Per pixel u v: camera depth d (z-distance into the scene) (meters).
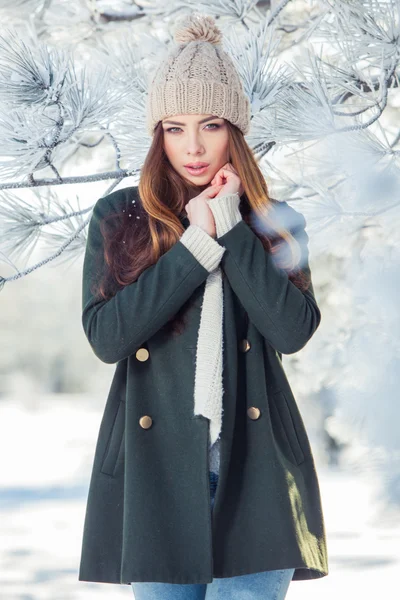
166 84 3.01
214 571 2.80
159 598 2.86
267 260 2.89
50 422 27.64
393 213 3.87
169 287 2.80
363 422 5.54
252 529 2.82
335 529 9.28
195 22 3.16
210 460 2.87
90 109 3.37
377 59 3.52
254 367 2.92
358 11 3.40
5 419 29.17
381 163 3.64
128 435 2.87
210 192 2.96
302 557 2.79
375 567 7.51
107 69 3.60
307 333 2.90
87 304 2.90
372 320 4.82
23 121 3.34
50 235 3.95
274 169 4.06
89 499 2.93
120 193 3.10
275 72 3.68
